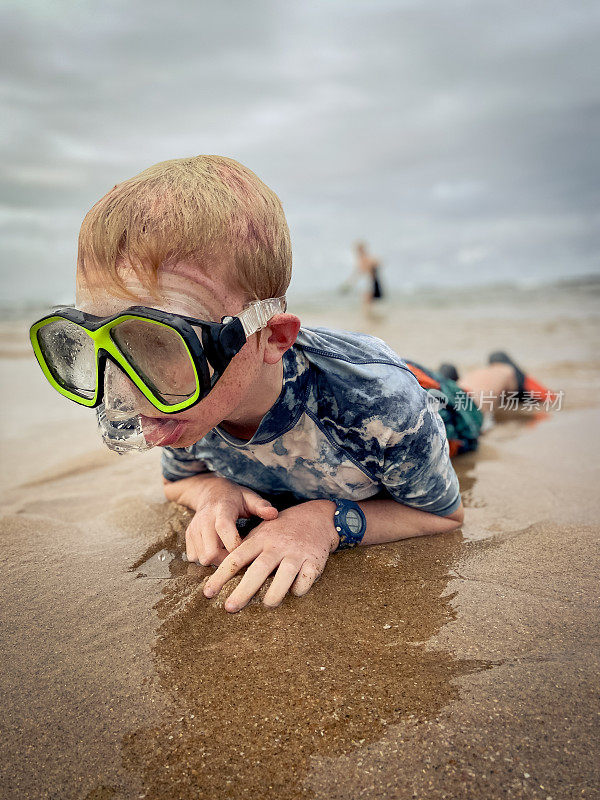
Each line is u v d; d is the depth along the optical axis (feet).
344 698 1.36
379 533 2.09
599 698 1.33
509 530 2.22
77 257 1.50
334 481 2.04
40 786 1.17
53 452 3.38
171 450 2.31
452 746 1.22
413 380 2.01
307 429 1.90
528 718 1.28
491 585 1.82
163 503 2.53
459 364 5.72
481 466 2.99
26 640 1.61
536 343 6.90
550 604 1.70
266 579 1.81
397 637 1.57
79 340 1.56
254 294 1.56
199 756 1.22
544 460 3.04
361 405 1.87
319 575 1.87
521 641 1.54
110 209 1.42
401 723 1.28
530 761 1.18
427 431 1.96
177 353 1.42
